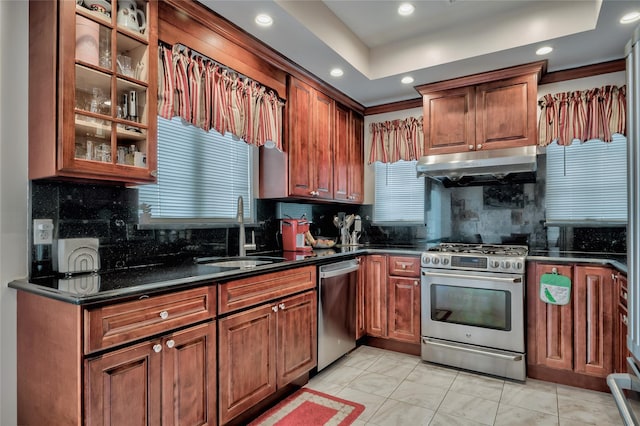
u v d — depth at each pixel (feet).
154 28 5.98
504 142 9.72
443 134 10.58
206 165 8.75
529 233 10.46
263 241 10.16
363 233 13.08
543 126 9.78
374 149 12.66
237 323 6.34
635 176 2.90
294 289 7.80
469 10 8.30
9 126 5.37
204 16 6.81
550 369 8.52
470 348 9.09
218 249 8.65
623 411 3.03
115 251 6.55
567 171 10.05
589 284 7.99
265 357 6.96
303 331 8.08
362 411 7.18
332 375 8.85
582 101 9.37
